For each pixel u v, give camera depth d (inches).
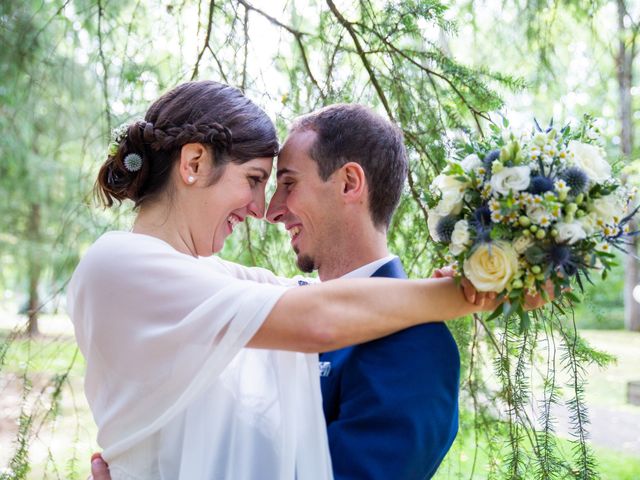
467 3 136.4
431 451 50.1
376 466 47.8
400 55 94.3
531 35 127.0
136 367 49.7
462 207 51.6
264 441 51.4
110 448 52.0
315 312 48.0
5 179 215.8
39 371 99.0
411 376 50.4
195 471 50.5
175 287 49.8
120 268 50.7
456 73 91.4
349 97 96.7
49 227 240.8
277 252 101.4
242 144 55.2
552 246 48.0
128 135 56.4
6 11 119.3
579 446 74.0
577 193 48.9
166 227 55.7
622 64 169.3
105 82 104.0
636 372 289.3
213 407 52.1
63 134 186.7
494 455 89.9
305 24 106.4
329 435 50.6
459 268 50.9
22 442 91.0
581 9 125.0
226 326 48.2
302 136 58.9
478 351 91.8
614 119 262.4
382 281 51.2
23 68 123.8
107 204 61.6
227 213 56.0
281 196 60.0
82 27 117.6
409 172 90.4
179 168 55.2
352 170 56.9
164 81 105.1
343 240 58.1
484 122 94.1
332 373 53.8
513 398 79.4
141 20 115.0
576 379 75.2
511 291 48.6
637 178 121.1
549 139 50.4
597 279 162.2
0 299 247.3
